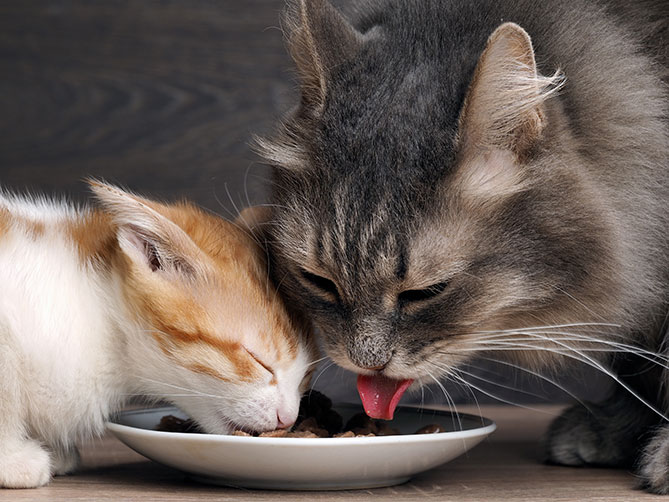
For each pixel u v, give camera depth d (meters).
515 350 0.77
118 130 1.01
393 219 0.71
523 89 0.71
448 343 0.73
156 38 1.01
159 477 0.76
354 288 0.72
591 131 0.73
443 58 0.74
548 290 0.73
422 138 0.72
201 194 1.01
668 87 0.76
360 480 0.73
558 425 0.82
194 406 0.76
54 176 1.01
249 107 1.01
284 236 0.75
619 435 0.80
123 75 1.01
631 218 0.74
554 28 0.75
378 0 0.79
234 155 1.01
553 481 0.76
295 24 0.76
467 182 0.71
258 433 0.75
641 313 0.75
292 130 0.76
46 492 0.72
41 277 0.74
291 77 0.83
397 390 0.75
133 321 0.75
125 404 0.80
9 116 1.00
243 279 0.76
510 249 0.72
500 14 0.75
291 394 0.76
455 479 0.76
